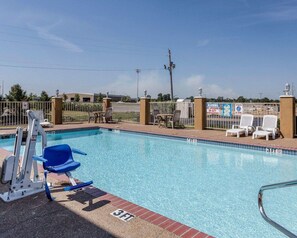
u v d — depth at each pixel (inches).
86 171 262.7
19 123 547.8
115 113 730.8
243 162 300.7
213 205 177.0
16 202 140.4
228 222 152.1
